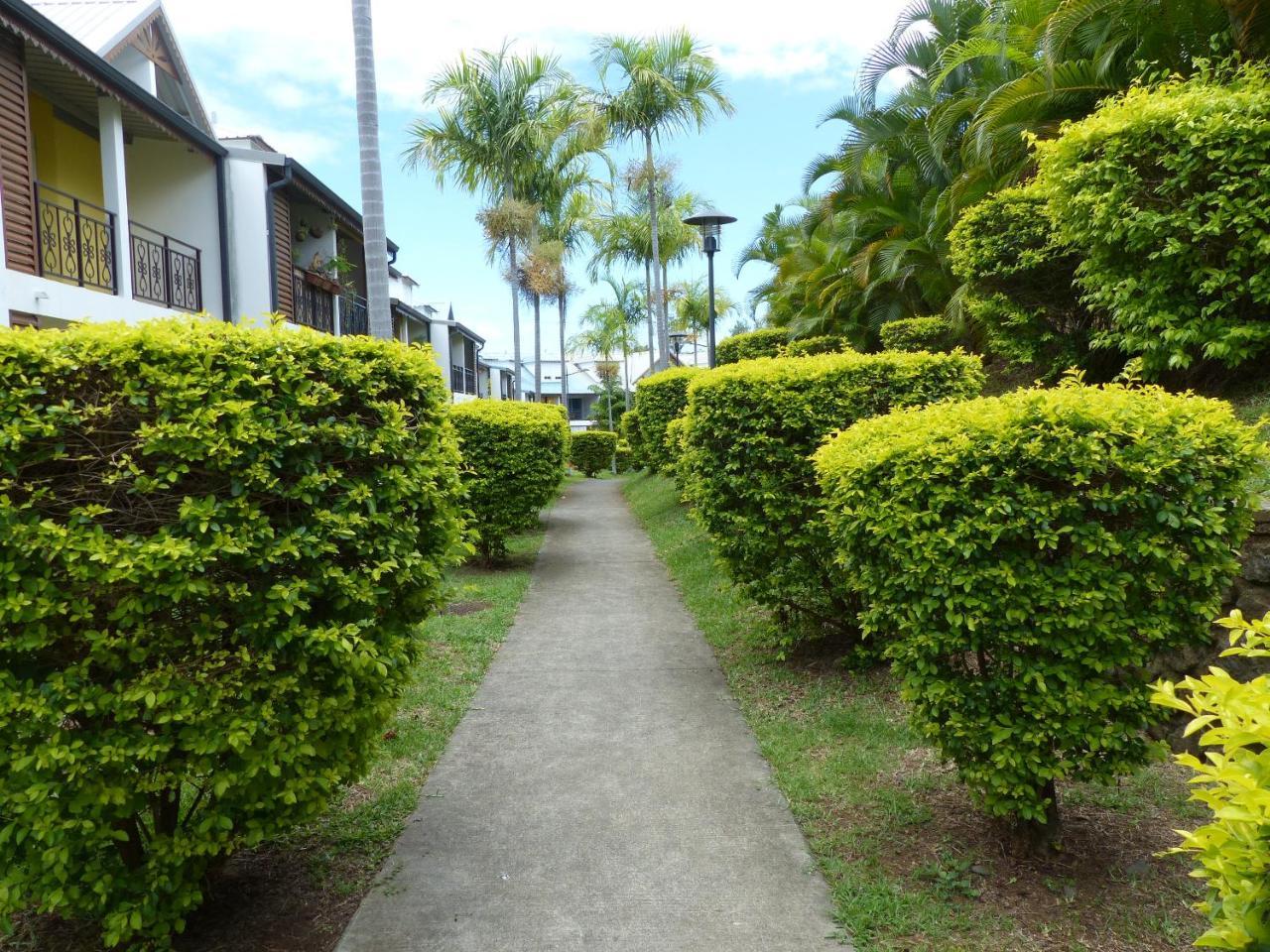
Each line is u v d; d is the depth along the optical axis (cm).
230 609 280
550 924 303
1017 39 1116
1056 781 381
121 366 263
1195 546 283
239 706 278
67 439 263
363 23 959
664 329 2031
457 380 3086
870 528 317
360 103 966
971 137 1117
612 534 1316
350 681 294
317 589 283
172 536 263
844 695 523
